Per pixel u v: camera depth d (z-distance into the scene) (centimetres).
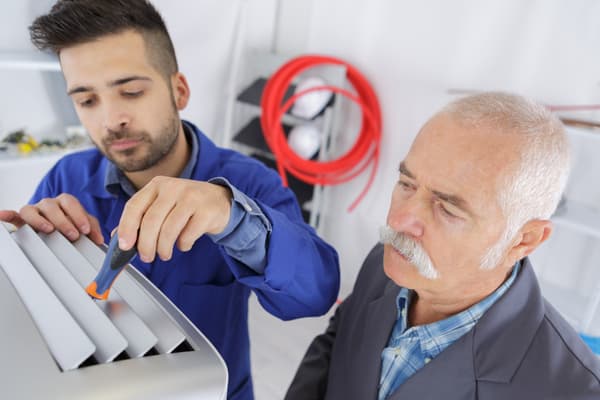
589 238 184
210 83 246
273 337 211
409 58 222
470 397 58
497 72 199
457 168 50
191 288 77
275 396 177
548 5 181
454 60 209
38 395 31
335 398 72
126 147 70
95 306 39
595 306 161
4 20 178
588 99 178
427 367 60
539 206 52
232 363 84
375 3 227
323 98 229
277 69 245
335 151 256
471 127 50
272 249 58
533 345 57
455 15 205
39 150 185
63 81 195
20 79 188
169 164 78
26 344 34
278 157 230
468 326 61
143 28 66
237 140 257
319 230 252
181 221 47
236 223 54
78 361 33
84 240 55
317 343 86
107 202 83
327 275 68
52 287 42
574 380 53
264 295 66
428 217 53
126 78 66
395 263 58
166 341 38
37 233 54
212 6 230
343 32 240
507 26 193
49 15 65
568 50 179
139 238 45
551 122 51
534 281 62
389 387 65
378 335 68
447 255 54
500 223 52
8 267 44
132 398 33
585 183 182
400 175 57
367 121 235
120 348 35
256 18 257
